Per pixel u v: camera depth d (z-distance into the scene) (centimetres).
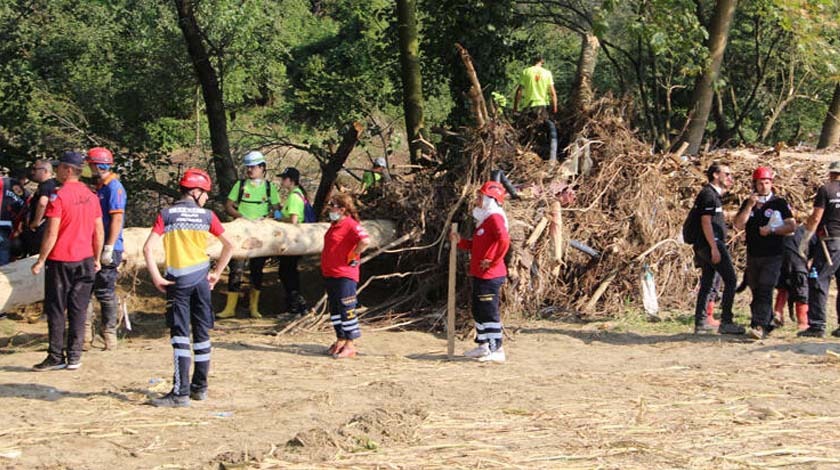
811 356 888
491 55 1742
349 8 2936
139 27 2066
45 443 605
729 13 1698
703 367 844
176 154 1973
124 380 782
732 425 653
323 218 1401
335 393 749
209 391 754
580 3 2228
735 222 986
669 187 1295
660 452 590
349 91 1834
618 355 919
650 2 1523
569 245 1153
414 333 1045
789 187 1435
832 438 623
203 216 714
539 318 1117
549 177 1189
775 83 2681
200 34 1661
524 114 1330
